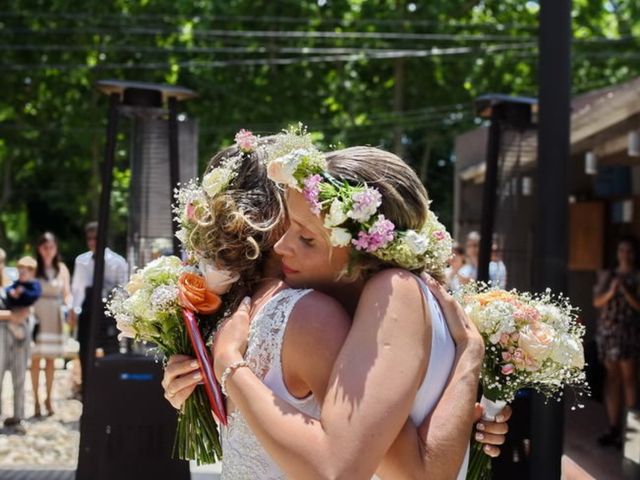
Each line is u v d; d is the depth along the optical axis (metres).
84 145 23.19
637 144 9.19
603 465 6.77
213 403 2.04
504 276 5.53
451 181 28.48
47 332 9.52
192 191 2.25
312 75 22.91
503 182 5.54
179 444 2.23
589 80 23.61
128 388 5.32
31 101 23.16
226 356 1.90
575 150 11.34
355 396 1.70
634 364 7.61
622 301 7.75
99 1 21.66
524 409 4.75
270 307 1.90
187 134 6.27
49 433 8.50
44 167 25.44
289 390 1.85
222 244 2.13
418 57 23.41
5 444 7.92
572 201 12.98
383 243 1.86
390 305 1.79
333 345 1.81
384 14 22.78
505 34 23.08
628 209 11.29
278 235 2.16
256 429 1.77
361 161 1.97
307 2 22.11
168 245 5.69
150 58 21.97
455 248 9.05
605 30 23.31
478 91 23.39
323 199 1.88
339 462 1.66
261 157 2.22
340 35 19.75
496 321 2.19
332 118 23.38
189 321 2.10
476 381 1.89
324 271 1.96
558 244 4.57
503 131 5.49
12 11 21.88
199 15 21.72
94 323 5.36
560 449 4.50
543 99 4.59
